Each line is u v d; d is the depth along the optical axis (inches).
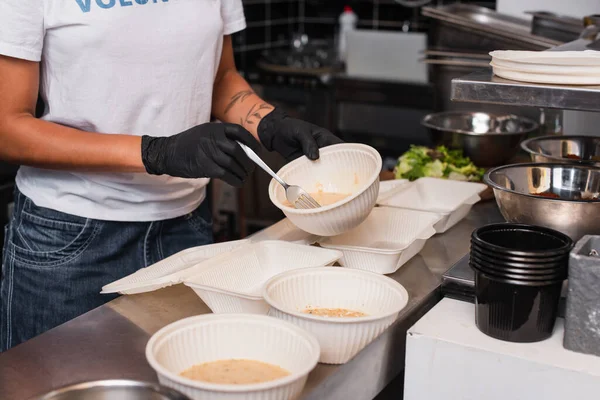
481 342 46.8
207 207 74.4
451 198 70.7
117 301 53.2
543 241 49.5
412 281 56.2
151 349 39.5
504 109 97.1
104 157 56.2
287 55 173.3
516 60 50.1
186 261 57.1
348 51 160.1
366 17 183.3
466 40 102.0
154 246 67.9
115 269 66.3
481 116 94.7
